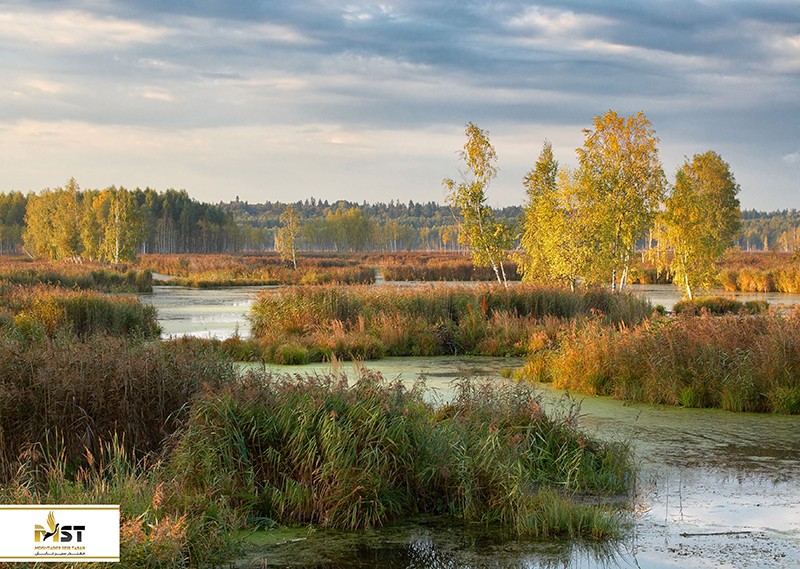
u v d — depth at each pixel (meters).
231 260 79.50
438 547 6.78
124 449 8.16
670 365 13.40
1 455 7.74
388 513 7.54
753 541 6.86
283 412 8.07
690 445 10.20
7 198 169.00
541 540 6.96
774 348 13.28
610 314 25.09
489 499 7.62
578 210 30.88
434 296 24.25
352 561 6.46
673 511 7.70
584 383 13.87
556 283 30.08
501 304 24.62
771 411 12.36
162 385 8.94
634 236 31.62
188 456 7.57
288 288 25.00
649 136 31.77
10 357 8.94
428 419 8.63
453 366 17.94
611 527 7.07
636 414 12.08
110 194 83.25
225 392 8.44
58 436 8.24
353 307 23.47
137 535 5.93
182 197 174.38
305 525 7.32
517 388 10.17
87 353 9.29
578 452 8.80
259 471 7.81
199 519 6.64
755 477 8.80
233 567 6.32
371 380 9.05
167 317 30.47
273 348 18.44
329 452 7.58
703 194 65.25
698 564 6.35
